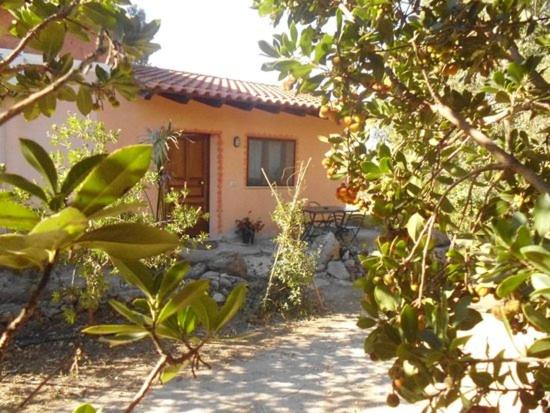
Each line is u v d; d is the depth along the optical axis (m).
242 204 10.83
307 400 4.12
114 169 0.59
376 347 1.27
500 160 1.68
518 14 2.14
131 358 4.84
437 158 2.20
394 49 1.96
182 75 10.63
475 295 1.48
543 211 1.15
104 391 4.16
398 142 2.68
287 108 9.90
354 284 1.56
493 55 2.21
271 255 9.32
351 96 2.01
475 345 4.77
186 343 0.94
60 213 0.52
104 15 1.32
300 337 5.72
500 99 2.04
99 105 1.70
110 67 1.60
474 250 1.55
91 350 4.96
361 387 4.38
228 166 10.54
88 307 5.05
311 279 6.75
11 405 3.80
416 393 1.21
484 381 1.26
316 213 10.50
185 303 0.84
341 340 5.64
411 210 1.96
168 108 9.43
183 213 5.59
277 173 11.49
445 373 1.22
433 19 2.11
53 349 4.92
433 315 1.26
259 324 6.13
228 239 10.44
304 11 2.21
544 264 0.90
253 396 4.18
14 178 0.66
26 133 7.78
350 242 10.34
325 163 2.55
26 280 6.10
